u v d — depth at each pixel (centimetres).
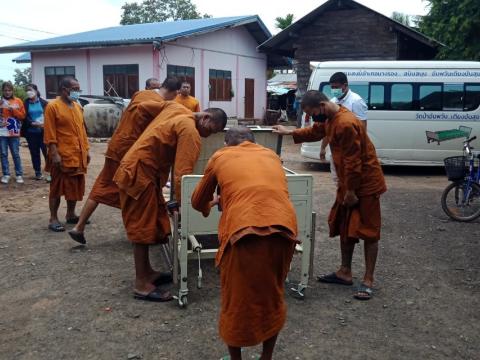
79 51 2164
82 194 645
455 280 495
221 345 364
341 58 1709
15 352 352
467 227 682
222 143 517
